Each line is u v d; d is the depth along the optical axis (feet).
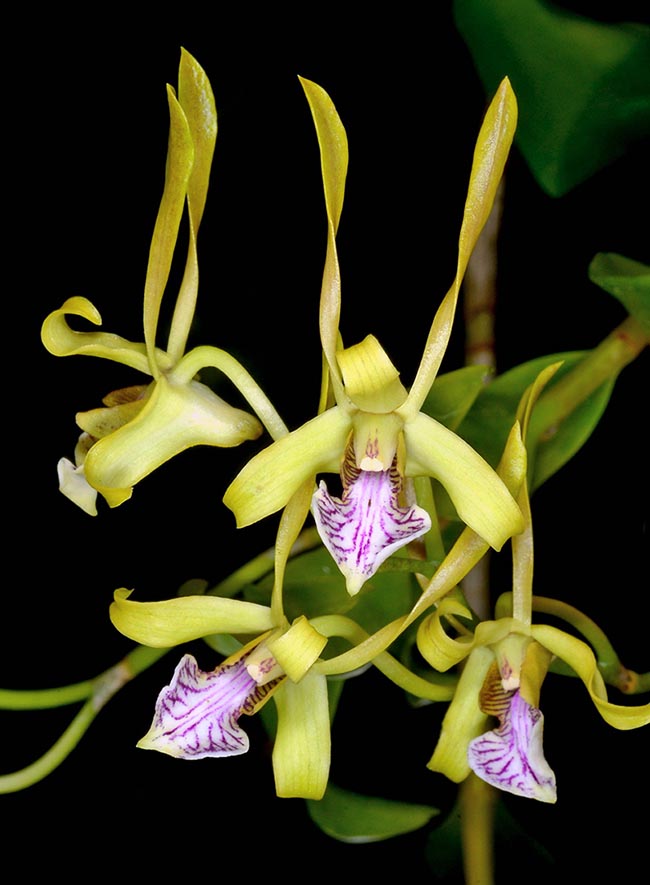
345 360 1.00
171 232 1.04
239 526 1.02
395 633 1.04
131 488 1.07
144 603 1.05
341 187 0.98
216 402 1.08
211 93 1.04
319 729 1.07
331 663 1.06
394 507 1.03
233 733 1.07
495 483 1.01
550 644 1.06
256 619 1.06
